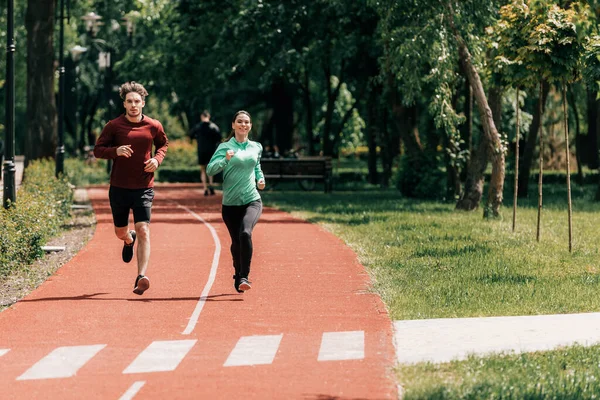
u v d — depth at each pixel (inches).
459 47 982.4
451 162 1218.0
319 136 2630.4
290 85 1961.1
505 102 1430.9
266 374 342.0
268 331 423.5
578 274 588.1
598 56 673.6
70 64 2546.8
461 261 637.9
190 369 350.9
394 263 632.4
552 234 820.0
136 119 506.0
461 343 393.4
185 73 1680.6
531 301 492.4
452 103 1306.6
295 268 621.3
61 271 604.4
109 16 2023.9
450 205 1182.3
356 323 440.1
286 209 1109.7
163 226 888.9
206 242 763.4
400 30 1016.9
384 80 1347.2
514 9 745.0
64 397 313.6
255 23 1330.0
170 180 1947.6
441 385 316.8
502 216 985.5
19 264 612.1
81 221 946.1
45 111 1186.0
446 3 983.6
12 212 645.3
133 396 313.6
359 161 3154.5
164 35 1729.8
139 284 491.8
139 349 387.2
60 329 429.4
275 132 2012.8
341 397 310.8
